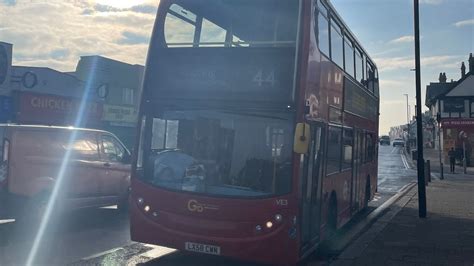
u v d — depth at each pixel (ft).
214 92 23.68
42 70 83.30
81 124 83.35
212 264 25.41
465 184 82.17
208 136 23.49
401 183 86.69
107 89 94.22
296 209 22.03
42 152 33.17
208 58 24.02
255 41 23.84
